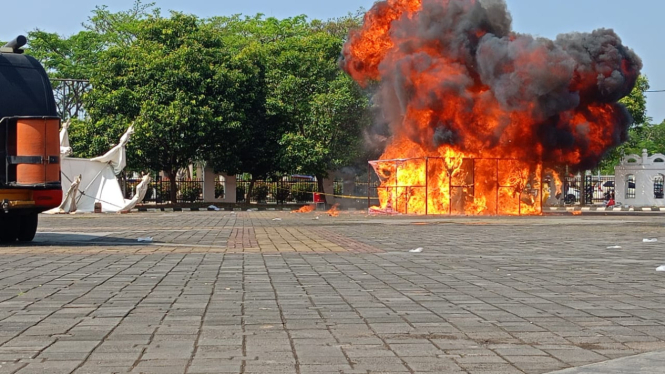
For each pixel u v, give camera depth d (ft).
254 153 153.07
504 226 80.89
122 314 23.53
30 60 52.11
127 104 140.15
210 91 145.48
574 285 30.91
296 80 153.17
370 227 79.05
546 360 17.49
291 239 59.88
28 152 49.75
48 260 41.11
